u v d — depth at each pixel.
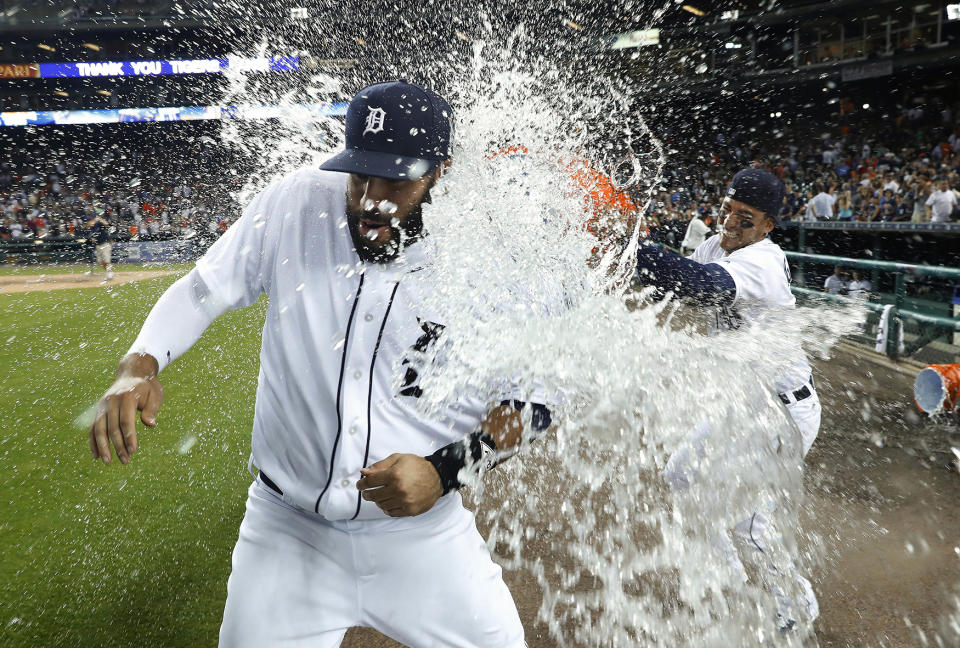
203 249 20.25
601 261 2.12
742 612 2.70
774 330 2.70
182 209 25.02
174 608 2.91
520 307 1.61
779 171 21.36
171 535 3.57
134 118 30.61
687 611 2.72
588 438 3.29
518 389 1.57
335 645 1.62
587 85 21.50
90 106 31.09
